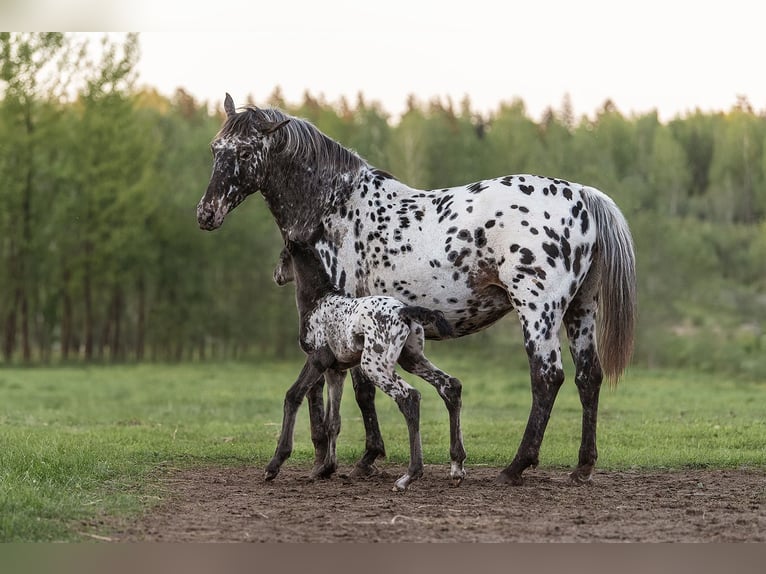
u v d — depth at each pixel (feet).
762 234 121.08
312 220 32.65
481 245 30.35
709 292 112.37
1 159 119.55
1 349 146.82
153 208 125.59
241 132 32.19
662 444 40.68
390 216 31.65
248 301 133.49
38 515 25.07
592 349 31.48
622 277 30.89
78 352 139.33
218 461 36.52
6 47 119.03
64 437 40.34
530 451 30.27
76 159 123.95
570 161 129.18
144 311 136.56
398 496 28.76
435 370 30.35
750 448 39.81
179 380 84.07
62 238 124.88
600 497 28.78
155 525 24.84
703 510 26.78
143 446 38.52
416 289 31.04
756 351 95.09
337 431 32.14
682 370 92.68
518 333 109.50
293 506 27.30
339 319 30.07
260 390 72.33
